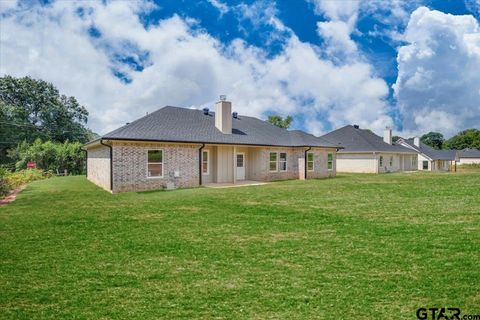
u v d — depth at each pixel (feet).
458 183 60.95
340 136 132.77
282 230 26.94
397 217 31.01
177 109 77.71
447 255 19.77
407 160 150.61
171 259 20.15
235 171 73.51
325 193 50.19
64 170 116.26
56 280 17.04
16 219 32.37
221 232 26.55
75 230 27.68
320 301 14.38
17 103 186.60
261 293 15.25
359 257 19.88
